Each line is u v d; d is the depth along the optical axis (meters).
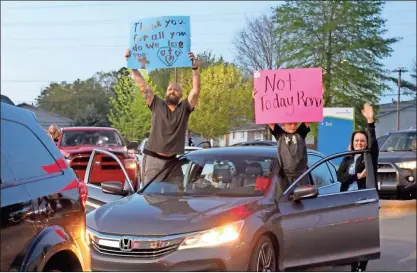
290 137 7.38
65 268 4.52
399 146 16.59
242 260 6.01
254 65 38.78
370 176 7.95
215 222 6.11
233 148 8.00
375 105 38.69
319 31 35.69
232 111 39.44
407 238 10.06
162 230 6.04
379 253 7.72
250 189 6.98
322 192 7.70
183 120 7.90
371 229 7.65
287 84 7.47
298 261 6.84
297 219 6.85
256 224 6.26
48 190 4.32
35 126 4.62
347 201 7.44
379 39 36.41
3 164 3.92
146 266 5.92
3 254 3.67
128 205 6.76
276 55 38.44
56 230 4.29
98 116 68.25
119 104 48.34
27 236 3.95
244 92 38.66
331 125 21.11
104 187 7.70
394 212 12.75
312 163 7.95
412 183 14.84
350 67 36.44
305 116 7.41
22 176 4.11
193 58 8.05
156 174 7.77
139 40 8.21
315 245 7.02
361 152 7.99
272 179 7.08
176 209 6.49
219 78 38.50
